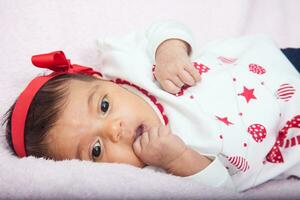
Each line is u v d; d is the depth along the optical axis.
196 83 1.14
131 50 1.24
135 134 1.04
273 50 1.29
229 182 1.02
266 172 1.11
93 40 1.41
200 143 1.07
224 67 1.21
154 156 1.00
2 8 1.38
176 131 1.09
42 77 1.12
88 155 1.02
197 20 1.52
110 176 0.91
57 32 1.38
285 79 1.18
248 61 1.25
